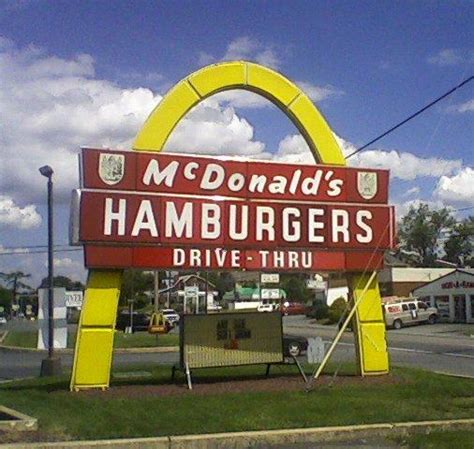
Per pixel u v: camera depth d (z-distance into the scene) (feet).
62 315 86.33
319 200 52.16
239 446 32.99
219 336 50.16
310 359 57.93
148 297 285.84
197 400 41.88
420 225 351.67
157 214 47.80
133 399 42.39
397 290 231.50
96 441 31.65
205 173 49.34
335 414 37.86
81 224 46.16
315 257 52.44
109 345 47.21
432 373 58.13
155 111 49.01
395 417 37.24
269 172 51.01
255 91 52.75
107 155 47.19
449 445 31.68
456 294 187.73
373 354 53.36
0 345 124.16
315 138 53.16
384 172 54.19
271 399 42.24
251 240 49.90
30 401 42.45
